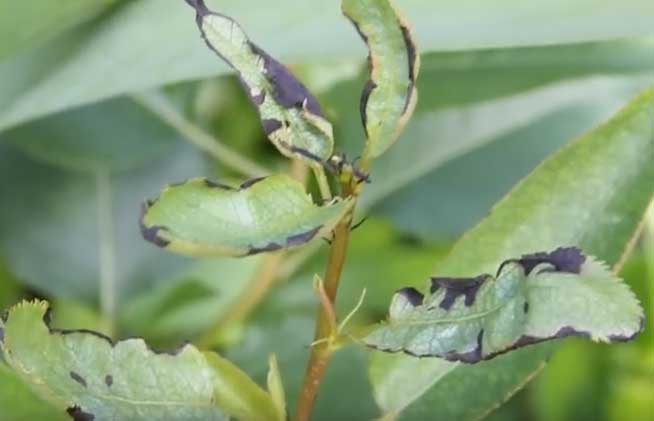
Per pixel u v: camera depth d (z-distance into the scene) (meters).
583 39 0.42
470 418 0.38
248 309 0.54
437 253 0.60
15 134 0.55
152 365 0.34
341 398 0.49
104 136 0.57
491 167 0.59
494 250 0.37
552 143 0.60
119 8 0.45
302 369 0.53
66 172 0.57
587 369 0.58
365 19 0.32
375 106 0.33
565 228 0.38
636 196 0.38
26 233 0.57
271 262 0.54
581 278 0.31
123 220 0.57
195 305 0.57
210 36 0.32
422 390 0.38
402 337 0.33
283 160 0.61
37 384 0.33
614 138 0.38
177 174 0.58
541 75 0.54
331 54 0.42
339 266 0.33
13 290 0.60
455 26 0.43
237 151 0.60
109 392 0.33
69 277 0.57
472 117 0.60
